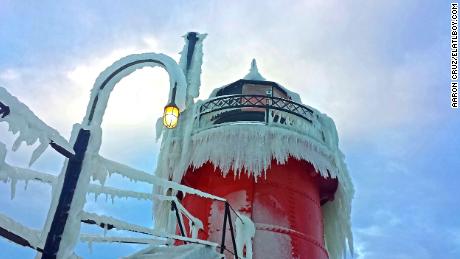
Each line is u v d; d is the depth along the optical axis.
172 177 15.42
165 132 16.34
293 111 16.22
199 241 8.39
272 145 14.95
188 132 15.78
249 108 16.86
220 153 14.85
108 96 6.81
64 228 5.46
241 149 14.83
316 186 16.48
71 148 5.88
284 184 15.05
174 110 6.76
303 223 14.65
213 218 14.49
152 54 7.24
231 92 18.42
